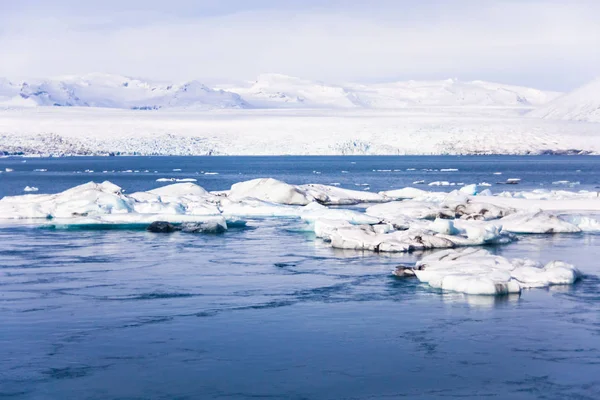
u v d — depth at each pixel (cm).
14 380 1589
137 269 2822
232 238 3728
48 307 2203
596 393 1509
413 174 12862
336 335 1900
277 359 1717
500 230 3559
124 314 2117
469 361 1698
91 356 1742
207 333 1922
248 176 12219
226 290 2428
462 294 2345
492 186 8688
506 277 2420
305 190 6041
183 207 4875
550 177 11312
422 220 4006
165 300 2288
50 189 8650
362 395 1502
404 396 1495
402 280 2577
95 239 3684
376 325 1989
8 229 4091
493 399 1480
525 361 1695
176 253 3219
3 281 2589
